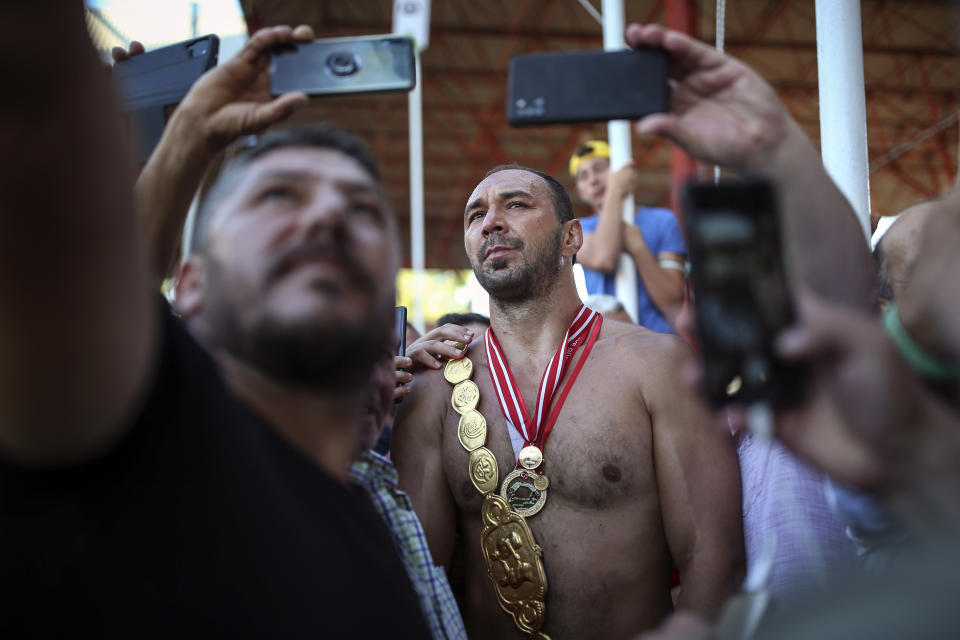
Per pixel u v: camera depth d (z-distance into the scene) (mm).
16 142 554
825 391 749
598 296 2945
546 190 1954
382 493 1305
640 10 12391
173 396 783
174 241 1146
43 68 549
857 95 2043
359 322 883
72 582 696
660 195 20281
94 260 598
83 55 572
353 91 1065
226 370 956
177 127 1099
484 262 1891
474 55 14328
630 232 3164
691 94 1022
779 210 792
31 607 688
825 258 980
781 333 764
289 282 862
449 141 17656
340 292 871
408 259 22234
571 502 1691
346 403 983
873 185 19578
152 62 1291
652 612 1638
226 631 731
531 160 18141
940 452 697
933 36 13812
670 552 1701
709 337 766
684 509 1656
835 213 980
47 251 576
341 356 889
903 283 1219
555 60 1010
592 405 1751
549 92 1004
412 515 1350
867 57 14625
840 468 753
